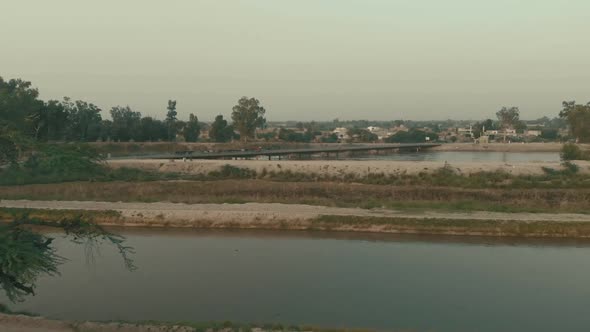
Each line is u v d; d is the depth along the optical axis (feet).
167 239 88.28
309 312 54.03
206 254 78.07
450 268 70.28
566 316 53.31
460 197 124.77
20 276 37.42
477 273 67.92
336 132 621.72
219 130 395.14
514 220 92.94
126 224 99.60
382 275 66.95
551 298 58.54
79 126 304.91
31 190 128.77
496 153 362.33
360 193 129.80
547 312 54.39
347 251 79.61
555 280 65.10
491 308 55.36
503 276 66.69
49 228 93.86
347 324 50.96
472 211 104.94
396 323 51.24
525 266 71.41
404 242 85.51
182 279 65.21
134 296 59.00
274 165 186.39
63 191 128.67
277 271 68.80
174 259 74.95
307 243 85.15
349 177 173.99
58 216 99.09
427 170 174.91
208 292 60.29
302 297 58.54
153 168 185.68
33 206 109.40
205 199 119.34
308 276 66.49
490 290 61.11
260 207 108.78
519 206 109.91
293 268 70.18
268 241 86.63
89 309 55.01
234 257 76.18
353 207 109.60
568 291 60.90
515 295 59.52
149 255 77.25
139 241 86.94
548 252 79.20
